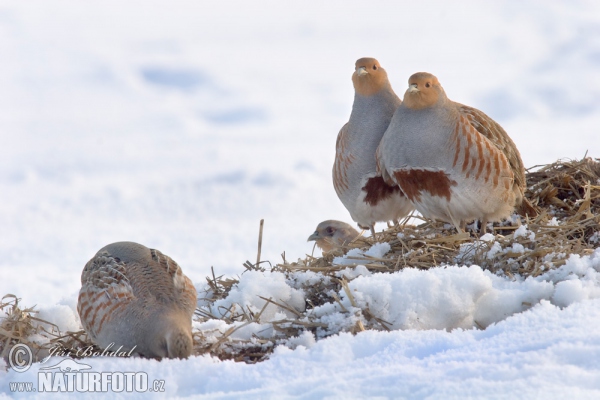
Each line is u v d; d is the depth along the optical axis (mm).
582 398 6625
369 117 14039
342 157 14438
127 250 9914
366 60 13914
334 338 8820
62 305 10992
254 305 10891
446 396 6805
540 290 10172
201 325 9984
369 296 10195
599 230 12203
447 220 13297
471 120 12898
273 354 8953
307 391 7367
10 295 10844
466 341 8508
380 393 7020
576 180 14172
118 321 9289
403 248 12328
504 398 6688
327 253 13023
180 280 9664
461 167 12523
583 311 8742
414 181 12945
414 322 10023
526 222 12961
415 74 12484
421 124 12570
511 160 13031
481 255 11445
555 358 7469
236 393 7398
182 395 8016
